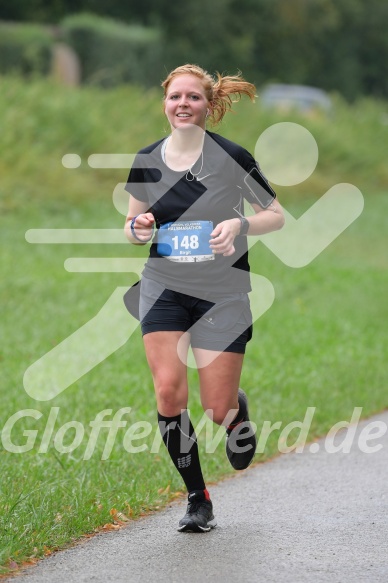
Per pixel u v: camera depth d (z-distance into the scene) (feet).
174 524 42.45
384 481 49.24
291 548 38.83
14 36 247.91
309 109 231.91
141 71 281.13
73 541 39.96
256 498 46.52
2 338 80.59
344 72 387.34
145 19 328.90
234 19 346.54
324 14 372.58
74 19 272.10
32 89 159.63
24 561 37.19
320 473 51.11
